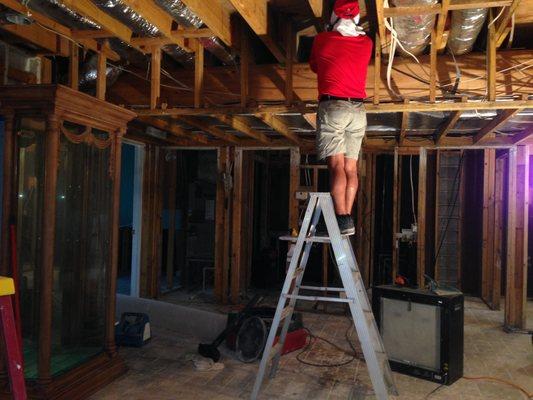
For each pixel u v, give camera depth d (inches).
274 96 150.9
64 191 142.9
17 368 62.2
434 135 217.2
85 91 155.3
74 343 143.4
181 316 192.7
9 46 128.5
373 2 118.4
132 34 128.8
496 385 141.9
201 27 123.3
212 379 142.7
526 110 147.9
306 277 301.6
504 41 142.7
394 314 151.6
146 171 247.3
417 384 141.9
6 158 118.3
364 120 112.7
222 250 245.6
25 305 134.0
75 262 144.6
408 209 291.4
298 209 238.7
